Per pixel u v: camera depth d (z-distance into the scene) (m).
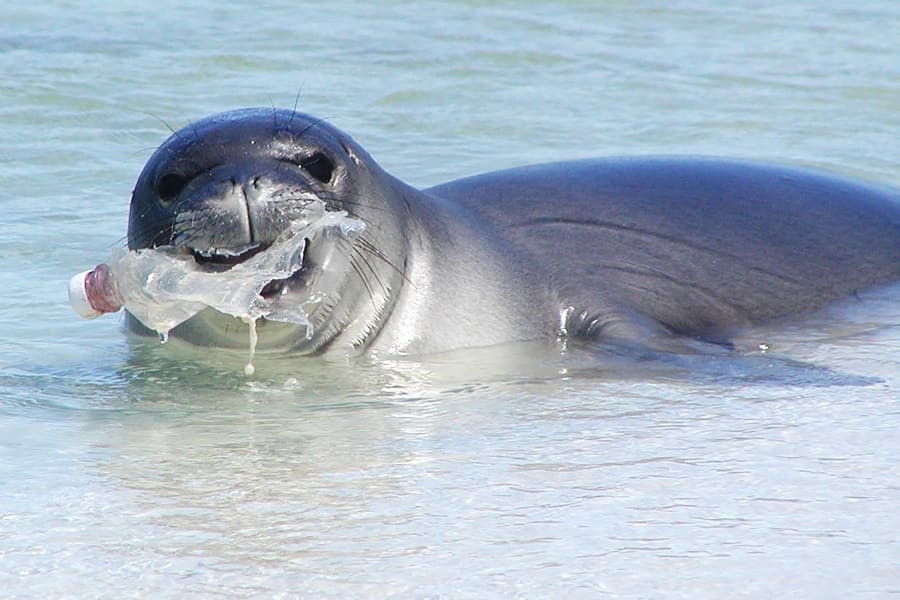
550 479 20.56
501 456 21.75
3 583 17.03
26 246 34.62
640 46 59.50
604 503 19.48
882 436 22.50
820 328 31.77
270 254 25.78
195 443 22.69
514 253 31.66
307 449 22.30
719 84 53.97
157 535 18.50
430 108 49.16
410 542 18.17
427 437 22.92
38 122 45.09
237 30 57.84
